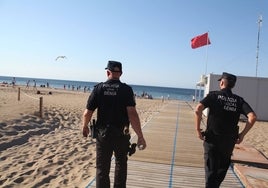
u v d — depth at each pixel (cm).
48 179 737
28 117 1527
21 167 819
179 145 1084
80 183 712
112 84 461
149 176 715
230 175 756
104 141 450
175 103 3888
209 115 502
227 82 507
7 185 682
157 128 1487
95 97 461
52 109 1941
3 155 933
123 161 462
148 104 3800
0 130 1208
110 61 473
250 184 661
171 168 788
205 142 504
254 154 970
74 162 898
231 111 491
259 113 2262
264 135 1647
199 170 784
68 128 1496
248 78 2262
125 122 459
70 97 4003
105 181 450
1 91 3978
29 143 1113
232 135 492
